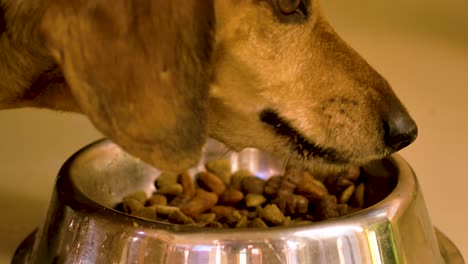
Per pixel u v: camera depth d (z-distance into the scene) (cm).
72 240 60
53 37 53
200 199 67
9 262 67
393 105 61
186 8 54
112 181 68
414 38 98
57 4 53
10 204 73
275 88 59
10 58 58
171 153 55
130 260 58
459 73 92
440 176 77
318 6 60
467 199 74
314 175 70
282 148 61
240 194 68
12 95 60
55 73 58
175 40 54
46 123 84
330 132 60
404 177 63
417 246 61
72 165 64
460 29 101
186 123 55
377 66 92
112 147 67
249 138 61
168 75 54
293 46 59
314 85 60
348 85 60
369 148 61
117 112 54
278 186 68
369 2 107
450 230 71
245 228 58
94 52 53
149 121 54
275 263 58
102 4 53
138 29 54
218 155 71
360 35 98
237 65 58
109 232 59
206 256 58
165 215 66
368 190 67
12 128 83
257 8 58
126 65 54
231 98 59
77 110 61
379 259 59
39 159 79
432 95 88
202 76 55
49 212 63
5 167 77
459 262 64
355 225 59
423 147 81
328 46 60
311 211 68
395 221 60
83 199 61
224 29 57
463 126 83
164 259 58
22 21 56
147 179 69
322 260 58
